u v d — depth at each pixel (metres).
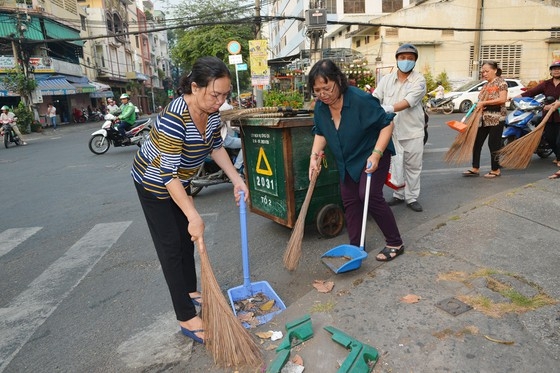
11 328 2.95
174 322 2.85
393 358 2.12
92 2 37.44
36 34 24.75
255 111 4.23
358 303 2.62
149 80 56.41
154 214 2.42
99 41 37.50
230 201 5.88
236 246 4.16
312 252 3.81
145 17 56.41
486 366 2.00
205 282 2.31
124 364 2.43
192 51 21.86
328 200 4.08
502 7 23.55
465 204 4.77
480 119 5.70
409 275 2.89
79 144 14.88
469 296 2.56
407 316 2.43
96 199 6.56
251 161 4.32
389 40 23.83
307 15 15.18
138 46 52.03
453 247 3.26
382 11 30.03
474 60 22.69
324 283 2.93
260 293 3.02
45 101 27.73
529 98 6.61
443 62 24.28
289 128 3.73
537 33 23.95
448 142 9.45
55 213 5.91
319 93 2.78
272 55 61.28
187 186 2.65
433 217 4.43
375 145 3.00
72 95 31.66
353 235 3.32
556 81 6.12
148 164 2.31
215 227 4.80
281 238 4.27
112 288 3.46
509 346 2.12
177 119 2.17
